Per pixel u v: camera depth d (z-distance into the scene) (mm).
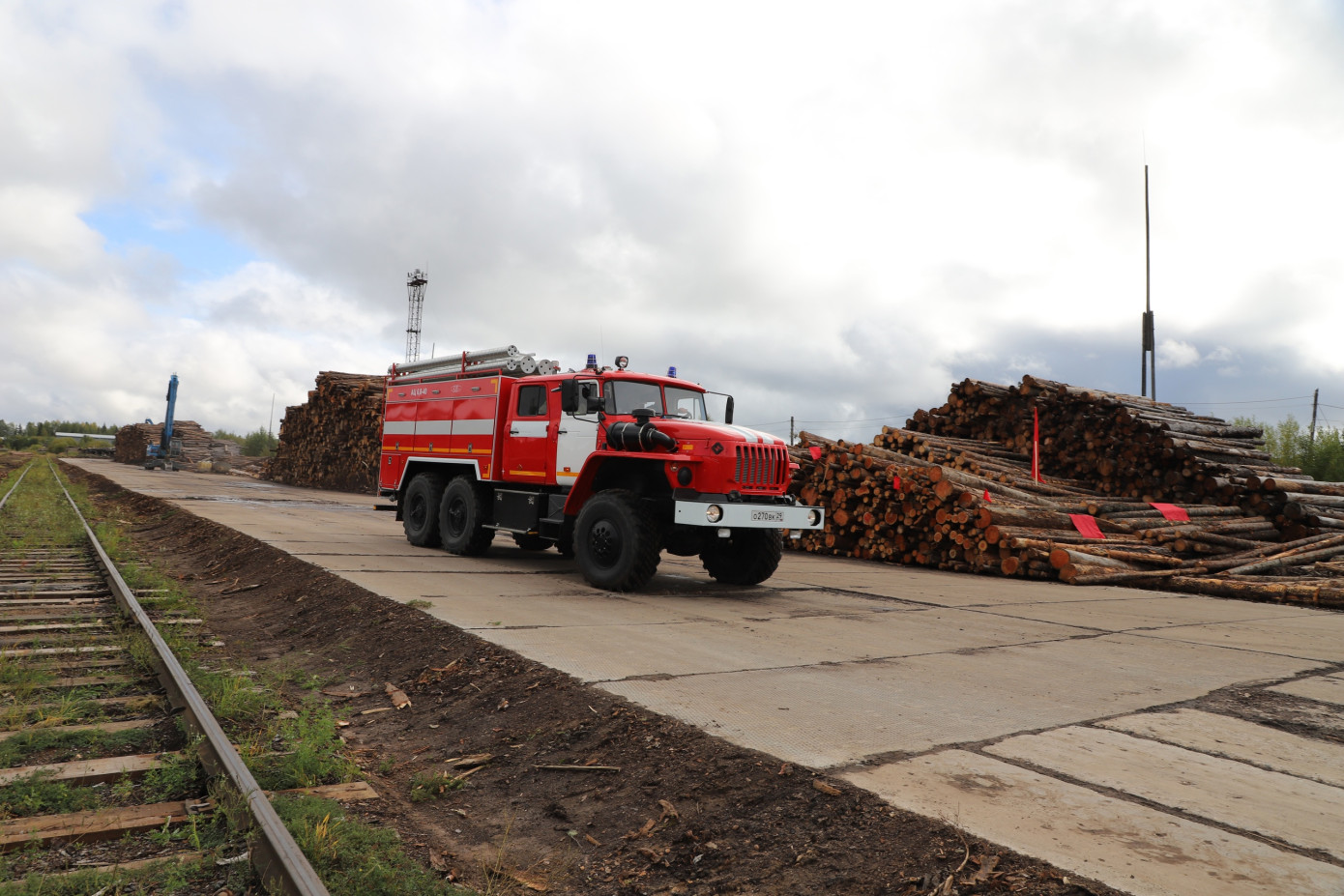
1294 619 8625
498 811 3613
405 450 12664
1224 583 10836
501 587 8453
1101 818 3072
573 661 5234
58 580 9234
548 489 10078
